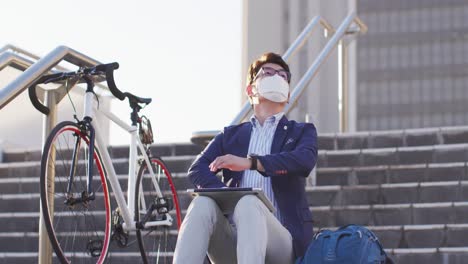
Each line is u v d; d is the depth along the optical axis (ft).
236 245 10.80
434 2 259.19
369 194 19.31
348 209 18.40
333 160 21.27
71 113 22.29
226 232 10.63
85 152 12.56
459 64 254.68
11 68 16.10
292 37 212.64
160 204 14.66
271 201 11.48
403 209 18.22
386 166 20.45
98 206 19.35
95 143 12.85
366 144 22.12
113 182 13.21
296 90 21.31
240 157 10.97
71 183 12.00
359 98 258.16
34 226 19.84
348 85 26.73
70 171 12.04
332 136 22.38
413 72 257.34
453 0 258.37
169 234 15.19
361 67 260.01
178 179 20.49
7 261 18.11
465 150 20.81
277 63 11.96
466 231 17.03
